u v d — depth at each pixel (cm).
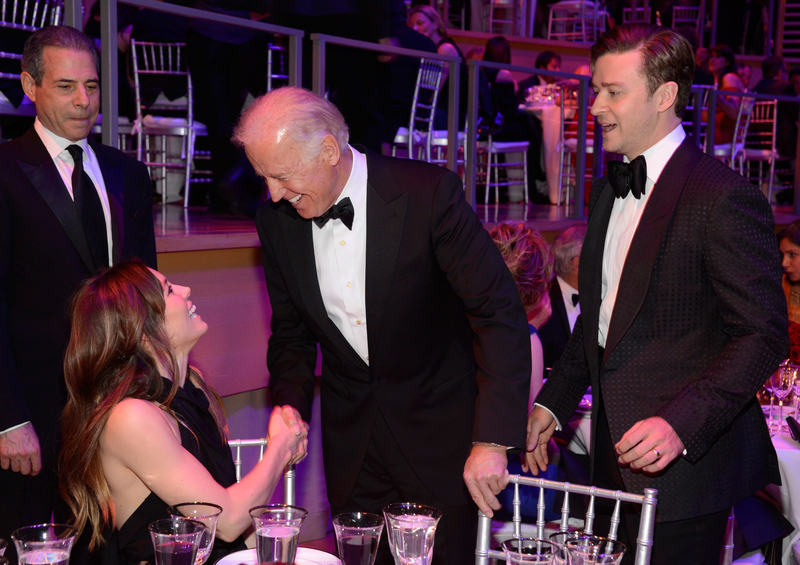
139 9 421
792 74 753
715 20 978
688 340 161
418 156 507
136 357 154
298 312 188
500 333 169
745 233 152
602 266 178
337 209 171
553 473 237
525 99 629
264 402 319
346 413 191
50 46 203
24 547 112
